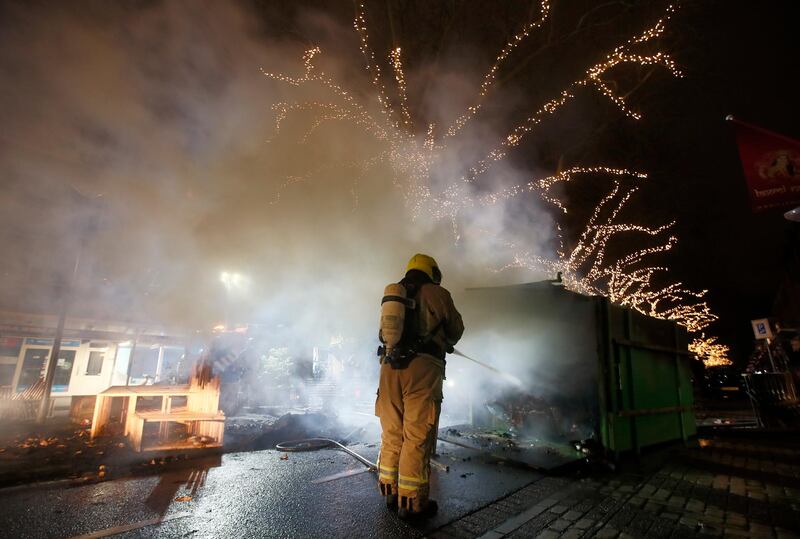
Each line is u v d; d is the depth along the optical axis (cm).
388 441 321
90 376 1252
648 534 276
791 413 845
